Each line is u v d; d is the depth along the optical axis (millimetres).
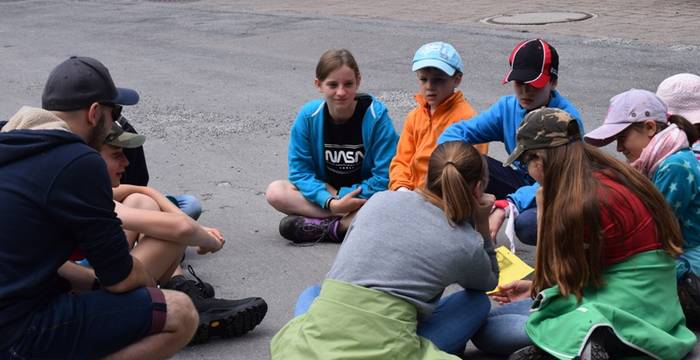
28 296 3152
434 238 3477
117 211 3932
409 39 11781
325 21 13750
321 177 5516
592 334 3424
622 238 3508
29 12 17344
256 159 7262
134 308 3332
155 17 15555
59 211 3125
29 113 3273
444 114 5246
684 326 3717
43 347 3172
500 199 5020
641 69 9258
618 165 3570
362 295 3393
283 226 5375
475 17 13219
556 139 3510
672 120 4145
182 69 11039
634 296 3531
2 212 3092
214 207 6113
